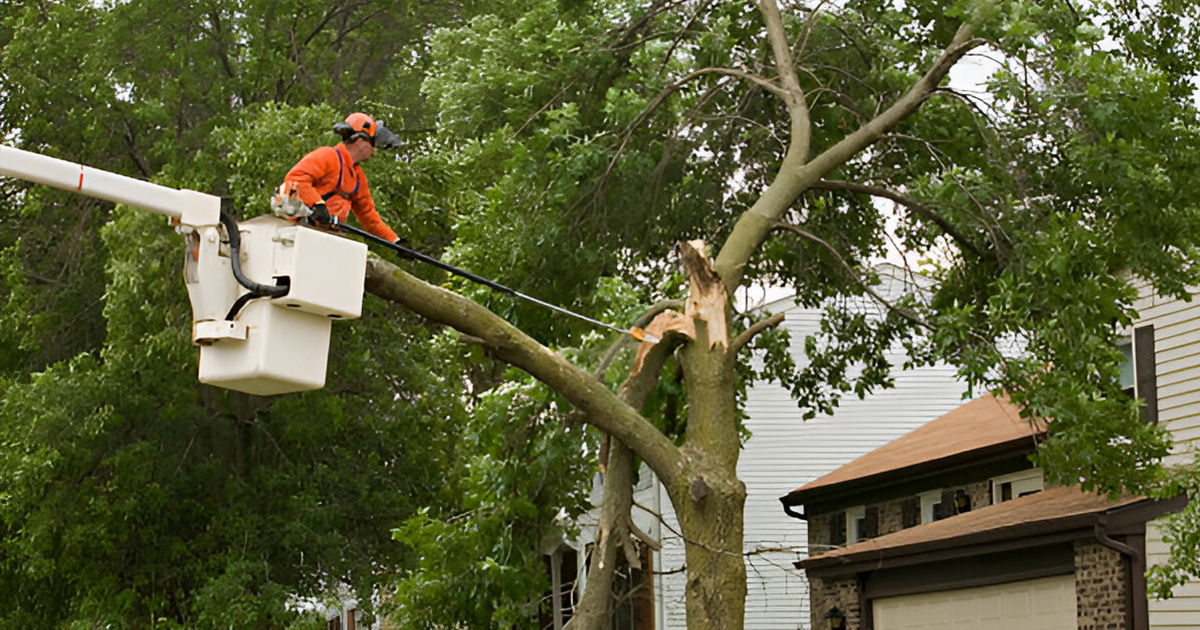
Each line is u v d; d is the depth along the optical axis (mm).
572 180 20875
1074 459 19000
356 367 32656
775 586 41438
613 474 17203
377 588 34969
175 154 34594
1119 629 24094
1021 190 19844
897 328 24219
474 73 23031
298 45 38500
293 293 10445
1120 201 18609
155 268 30391
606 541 17047
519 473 18328
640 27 22109
